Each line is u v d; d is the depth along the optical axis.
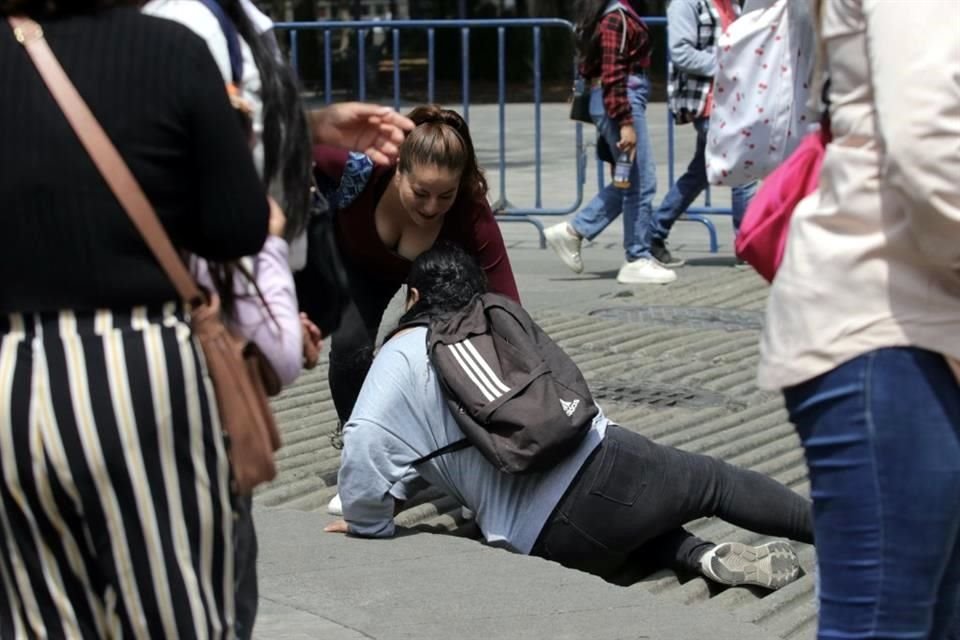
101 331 2.69
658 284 11.09
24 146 2.67
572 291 10.86
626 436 5.46
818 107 3.42
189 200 2.78
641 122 10.98
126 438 2.66
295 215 3.19
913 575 3.10
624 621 4.62
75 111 2.67
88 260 2.68
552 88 36.41
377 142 3.61
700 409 7.66
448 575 5.03
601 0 10.72
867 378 3.04
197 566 2.75
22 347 2.69
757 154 5.33
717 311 10.09
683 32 11.05
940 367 3.04
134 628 2.76
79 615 2.81
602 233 13.84
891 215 3.04
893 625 3.12
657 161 19.59
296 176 3.18
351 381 6.14
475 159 5.67
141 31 2.72
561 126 25.59
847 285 3.07
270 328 3.00
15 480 2.70
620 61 10.72
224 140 2.74
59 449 2.66
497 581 4.97
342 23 12.77
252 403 2.80
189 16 3.04
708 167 5.51
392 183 5.62
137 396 2.67
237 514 2.89
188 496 2.72
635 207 11.12
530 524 5.40
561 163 19.34
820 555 3.20
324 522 5.66
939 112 2.85
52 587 2.79
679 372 8.41
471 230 5.79
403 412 5.42
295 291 3.30
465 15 38.62
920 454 3.04
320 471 6.55
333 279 3.53
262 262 3.05
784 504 5.59
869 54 2.96
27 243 2.68
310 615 4.65
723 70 5.30
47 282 2.69
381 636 4.49
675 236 13.56
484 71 38.06
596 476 5.37
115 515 2.70
